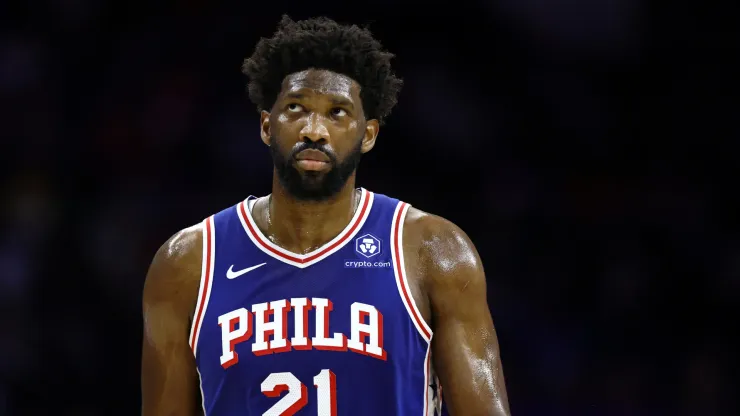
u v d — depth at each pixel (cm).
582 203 2864
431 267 971
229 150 2848
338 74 946
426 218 1004
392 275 965
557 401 2533
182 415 984
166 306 982
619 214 2842
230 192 2808
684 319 2652
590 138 2956
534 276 2752
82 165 2820
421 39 3058
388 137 2930
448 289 966
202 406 995
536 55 3034
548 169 2927
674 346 2617
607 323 2647
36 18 2956
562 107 2988
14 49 2919
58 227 2673
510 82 3016
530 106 2992
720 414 2511
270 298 958
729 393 2525
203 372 962
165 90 2917
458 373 956
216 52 2970
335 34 952
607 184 2891
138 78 2925
